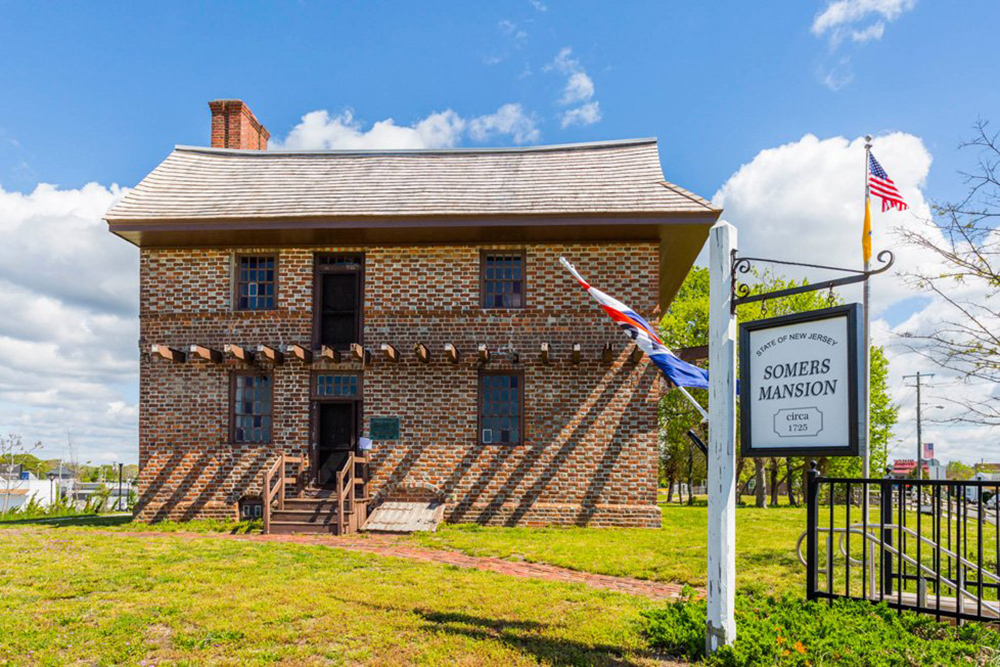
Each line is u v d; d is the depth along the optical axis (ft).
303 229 46.01
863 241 37.45
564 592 25.30
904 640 18.45
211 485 47.24
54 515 65.26
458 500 45.98
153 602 23.17
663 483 160.76
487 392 47.26
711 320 18.89
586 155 53.52
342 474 41.11
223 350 48.42
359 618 21.65
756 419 19.58
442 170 52.90
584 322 46.68
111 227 46.19
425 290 47.83
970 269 32.32
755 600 23.02
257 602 23.09
